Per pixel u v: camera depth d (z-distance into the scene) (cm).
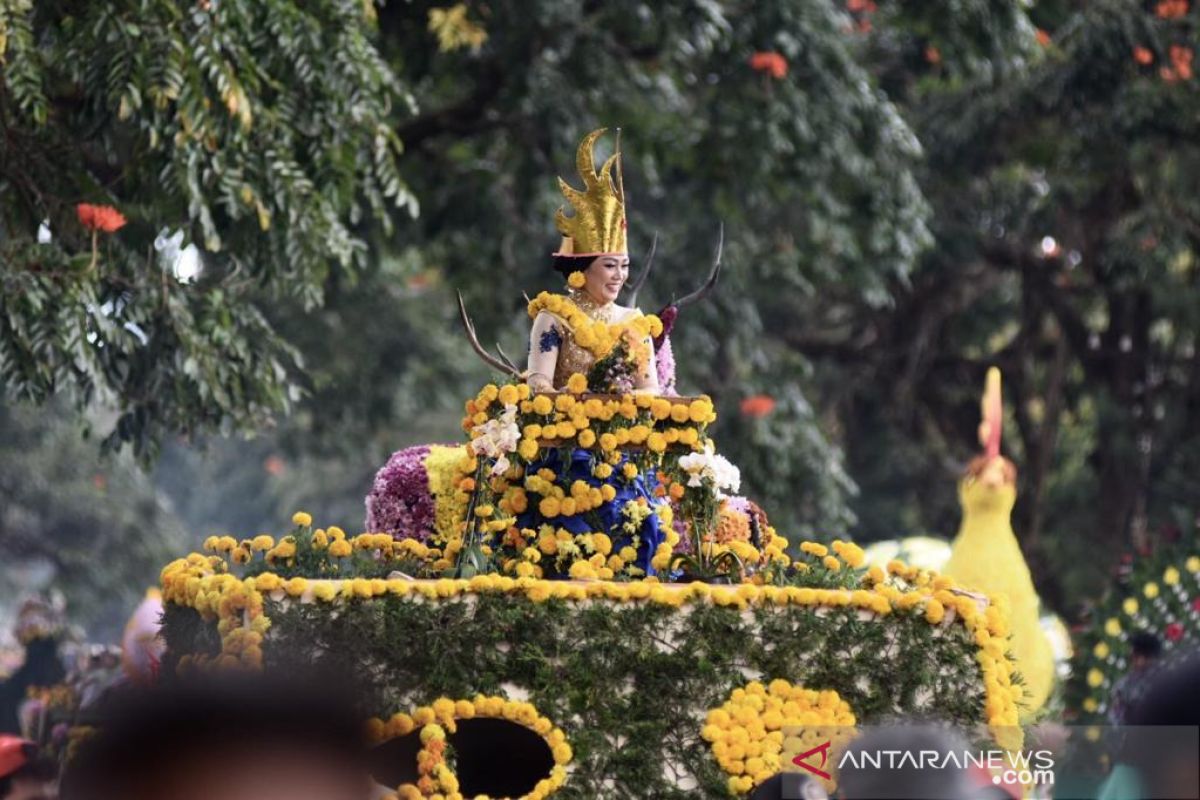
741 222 2056
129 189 1373
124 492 4350
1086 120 2300
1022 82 2273
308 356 2650
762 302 2573
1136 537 2702
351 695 396
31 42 1240
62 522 4206
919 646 840
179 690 378
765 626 831
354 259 2048
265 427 1448
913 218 1984
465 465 960
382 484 1162
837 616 838
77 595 4134
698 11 1727
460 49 1845
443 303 2939
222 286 1431
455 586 819
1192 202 2506
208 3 1291
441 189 2009
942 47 1938
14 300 1262
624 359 988
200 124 1276
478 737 886
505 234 2023
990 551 1408
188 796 364
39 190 1343
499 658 818
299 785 372
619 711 821
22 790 859
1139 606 1492
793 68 1870
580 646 822
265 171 1356
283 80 1398
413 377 2950
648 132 1956
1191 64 2189
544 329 1002
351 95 1397
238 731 373
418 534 1148
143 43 1259
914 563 1777
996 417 1459
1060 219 2728
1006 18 1906
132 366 1403
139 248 1386
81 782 376
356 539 965
